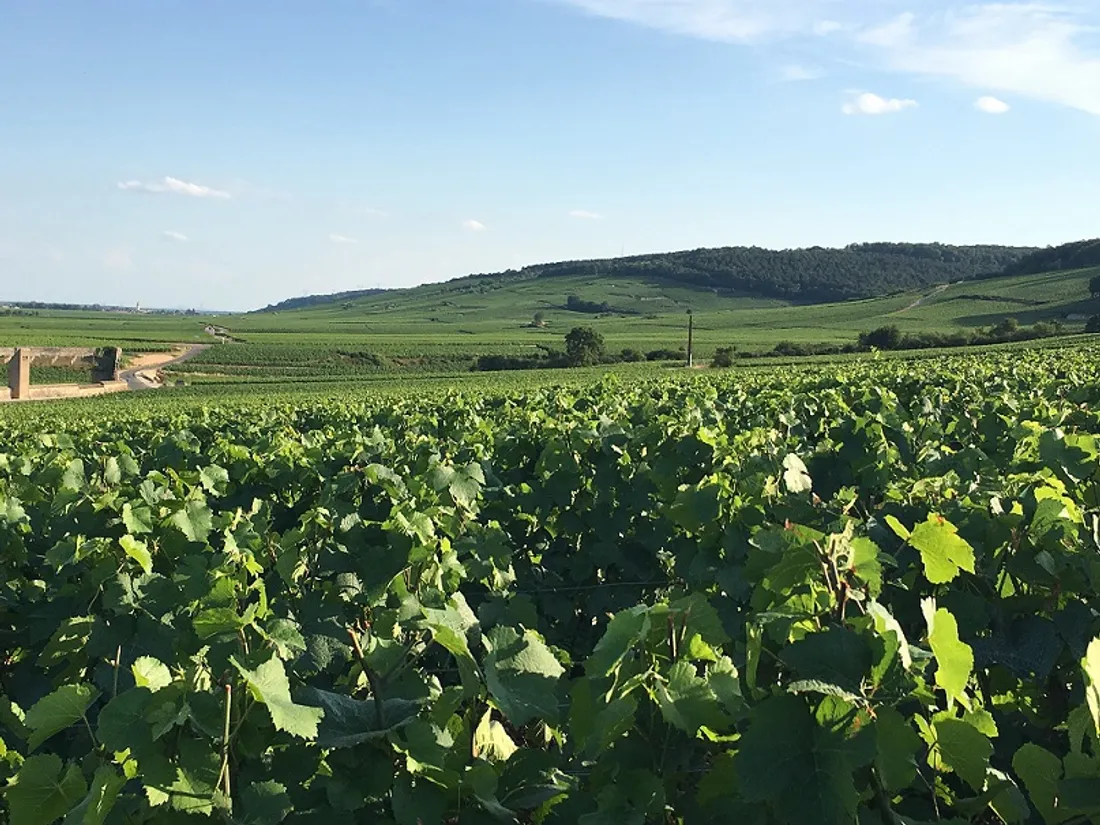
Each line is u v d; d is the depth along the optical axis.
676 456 5.97
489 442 9.23
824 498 5.62
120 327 172.38
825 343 91.94
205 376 92.56
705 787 2.27
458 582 4.30
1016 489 4.30
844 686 2.02
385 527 4.21
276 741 2.43
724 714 2.23
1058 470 4.62
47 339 125.44
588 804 2.41
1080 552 3.35
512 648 2.64
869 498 5.57
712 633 2.35
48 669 4.24
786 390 13.80
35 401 57.66
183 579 3.58
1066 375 15.86
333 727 2.53
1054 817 2.23
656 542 5.92
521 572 6.16
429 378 70.31
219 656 2.50
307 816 2.38
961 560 2.48
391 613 3.37
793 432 7.97
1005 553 3.45
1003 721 3.18
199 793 2.14
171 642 3.69
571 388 25.53
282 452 7.22
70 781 2.30
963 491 4.37
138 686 2.24
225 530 4.45
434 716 2.61
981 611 3.24
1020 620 3.24
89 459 9.61
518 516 6.43
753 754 1.98
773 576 2.40
